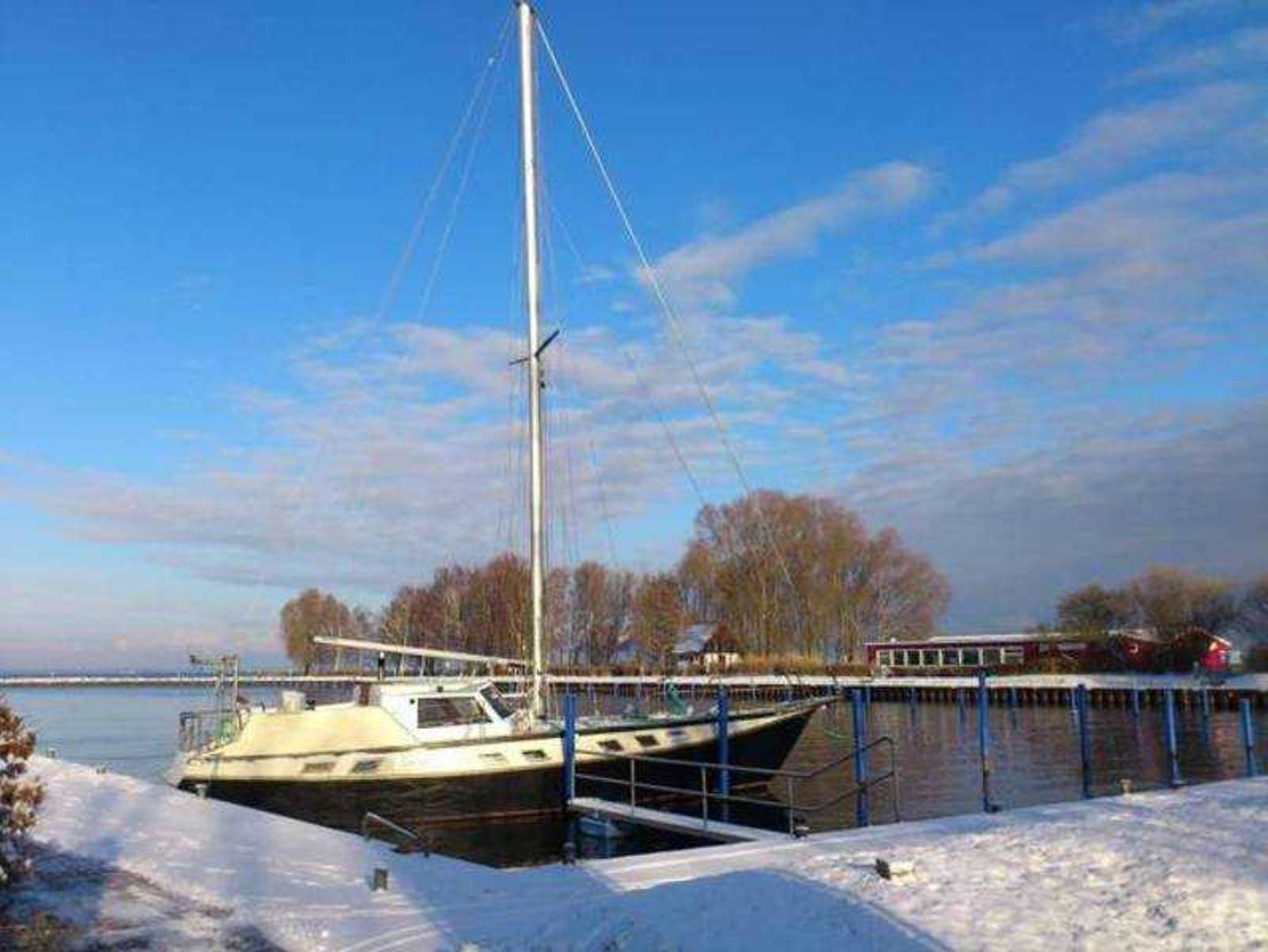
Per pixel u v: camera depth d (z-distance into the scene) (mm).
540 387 26047
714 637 90125
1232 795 15883
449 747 21094
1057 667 82500
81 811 15984
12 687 145875
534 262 26547
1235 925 8234
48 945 8852
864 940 8133
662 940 8492
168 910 10094
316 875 11812
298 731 22000
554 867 12344
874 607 96188
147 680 148875
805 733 49844
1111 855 10727
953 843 11797
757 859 12500
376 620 51656
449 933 9328
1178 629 81125
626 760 21656
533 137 27125
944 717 60562
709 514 94562
